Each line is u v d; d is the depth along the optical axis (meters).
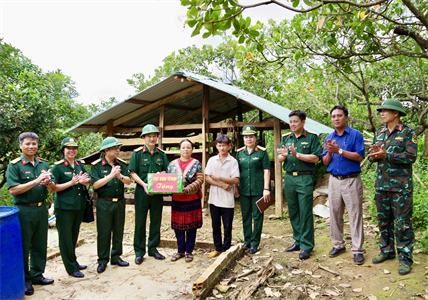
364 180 7.69
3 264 2.97
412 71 8.50
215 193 4.46
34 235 3.70
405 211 3.53
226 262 3.89
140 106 8.47
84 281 3.84
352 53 4.15
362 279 3.43
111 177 3.95
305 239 4.19
